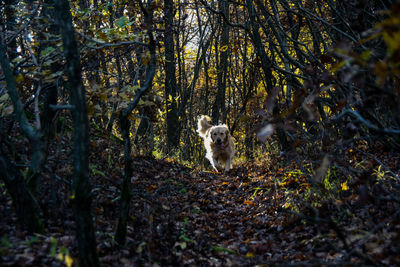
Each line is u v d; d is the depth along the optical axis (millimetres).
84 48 4082
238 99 19531
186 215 4324
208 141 9602
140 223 3715
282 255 3221
